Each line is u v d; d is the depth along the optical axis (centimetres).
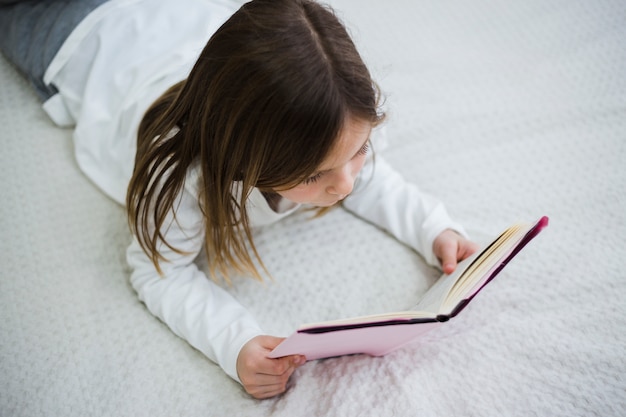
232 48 56
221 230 71
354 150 60
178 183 68
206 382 73
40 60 99
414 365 72
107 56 96
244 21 57
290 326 79
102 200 93
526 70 107
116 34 96
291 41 55
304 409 70
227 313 76
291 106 54
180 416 70
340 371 73
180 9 97
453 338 74
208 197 67
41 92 102
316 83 54
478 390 69
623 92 101
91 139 94
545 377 69
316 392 71
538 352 71
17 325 78
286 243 87
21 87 106
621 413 65
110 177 93
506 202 90
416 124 101
